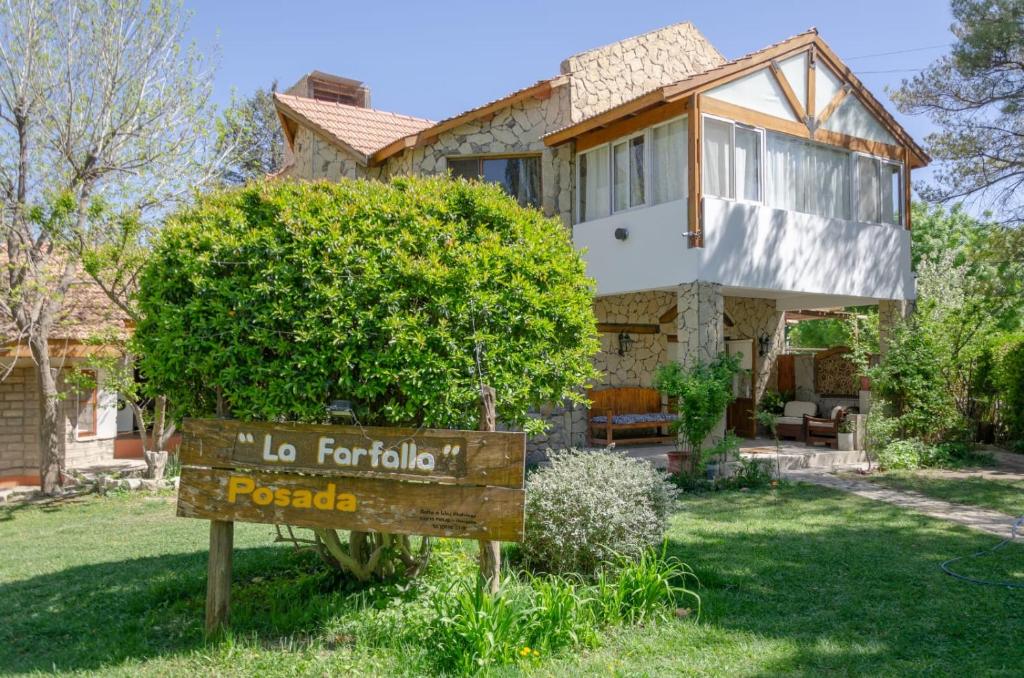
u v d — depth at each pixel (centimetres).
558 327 585
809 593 624
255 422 518
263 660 477
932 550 769
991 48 1515
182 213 577
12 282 1280
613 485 653
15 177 1302
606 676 452
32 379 1592
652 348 1753
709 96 1269
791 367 1955
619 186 1400
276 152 3195
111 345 1333
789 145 1410
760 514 970
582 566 634
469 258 524
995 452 1569
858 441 1462
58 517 1119
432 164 1550
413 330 505
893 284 1573
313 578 638
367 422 532
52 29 1301
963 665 468
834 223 1457
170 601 620
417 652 476
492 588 512
